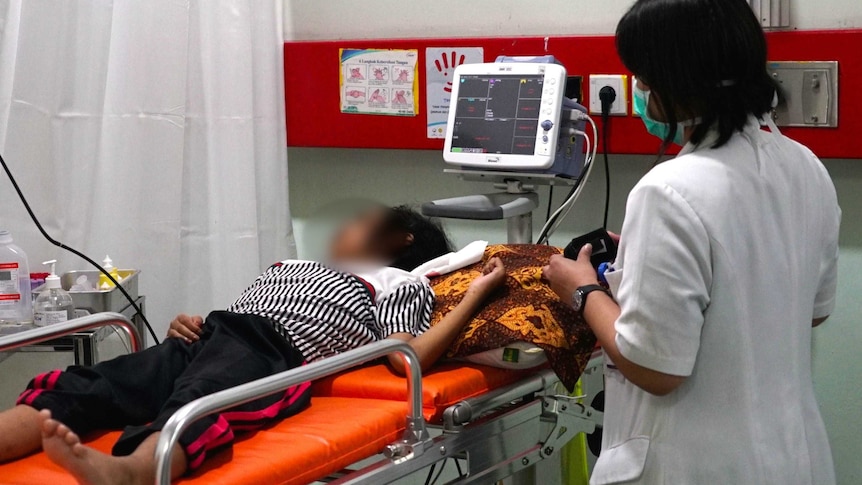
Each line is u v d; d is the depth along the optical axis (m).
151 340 2.80
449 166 2.79
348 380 1.88
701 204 1.32
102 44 2.60
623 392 1.49
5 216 2.47
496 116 2.29
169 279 2.78
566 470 2.32
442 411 1.76
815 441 1.47
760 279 1.37
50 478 1.49
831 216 1.51
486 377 1.87
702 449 1.38
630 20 1.39
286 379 1.44
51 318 2.14
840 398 2.47
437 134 2.71
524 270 2.01
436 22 2.73
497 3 2.64
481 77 2.32
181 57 2.70
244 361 1.79
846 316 2.43
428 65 2.69
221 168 2.84
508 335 1.84
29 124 2.47
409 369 1.65
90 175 2.64
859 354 2.43
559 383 2.26
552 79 2.23
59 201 2.58
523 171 2.27
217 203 2.85
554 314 1.88
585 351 1.87
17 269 2.18
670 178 1.34
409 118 2.74
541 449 1.93
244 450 1.57
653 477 1.42
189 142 2.80
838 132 2.27
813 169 1.49
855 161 2.34
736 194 1.35
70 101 2.57
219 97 2.80
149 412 1.76
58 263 2.60
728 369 1.37
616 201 2.60
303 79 2.86
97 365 1.76
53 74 2.51
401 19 2.77
